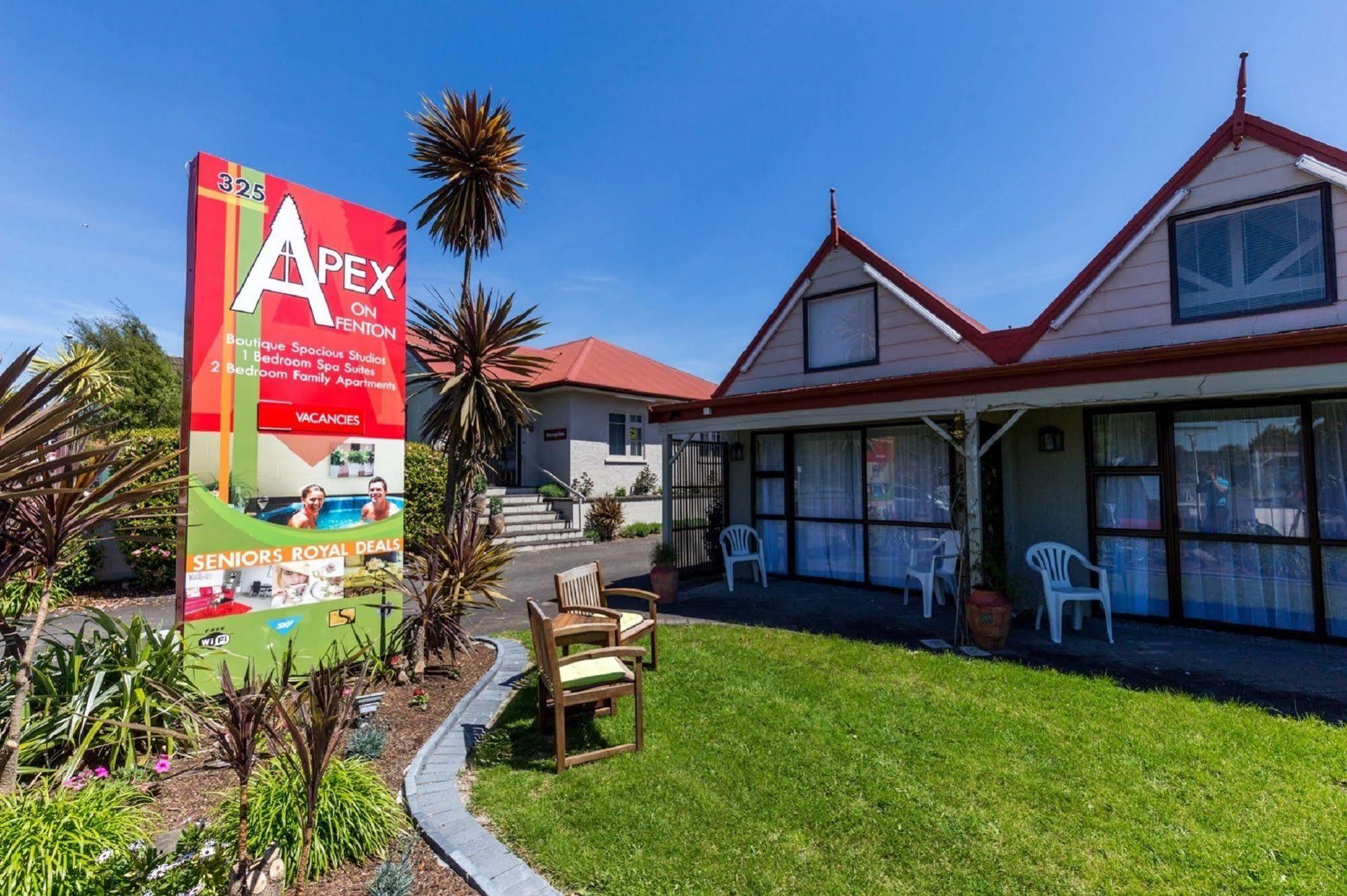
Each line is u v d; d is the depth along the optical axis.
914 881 2.54
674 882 2.54
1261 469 6.37
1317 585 6.03
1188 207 6.57
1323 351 4.75
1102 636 6.34
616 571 10.62
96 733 3.22
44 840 2.30
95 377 7.42
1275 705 4.41
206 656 3.96
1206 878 2.54
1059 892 2.46
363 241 5.14
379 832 2.77
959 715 4.19
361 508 5.05
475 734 4.05
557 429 16.45
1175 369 5.32
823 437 9.39
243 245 4.43
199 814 3.01
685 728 4.05
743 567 10.09
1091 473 7.20
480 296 5.95
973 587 6.05
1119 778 3.33
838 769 3.48
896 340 8.64
